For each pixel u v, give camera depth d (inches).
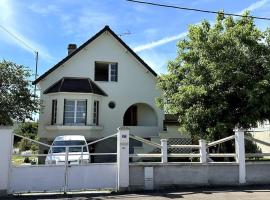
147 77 1038.4
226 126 603.2
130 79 1026.1
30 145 1330.0
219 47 622.5
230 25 651.5
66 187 489.4
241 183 545.6
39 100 895.1
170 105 712.4
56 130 924.6
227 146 647.8
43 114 949.8
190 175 532.1
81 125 928.3
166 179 523.8
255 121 613.6
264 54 619.8
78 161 549.3
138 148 872.3
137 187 509.7
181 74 714.2
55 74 974.4
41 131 944.3
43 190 483.8
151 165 518.3
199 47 649.0
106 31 1010.7
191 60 661.3
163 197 453.1
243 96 614.5
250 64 623.2
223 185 540.1
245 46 625.9
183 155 540.7
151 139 918.4
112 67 1024.2
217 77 616.1
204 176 536.7
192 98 631.2
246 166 552.4
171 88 726.5
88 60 998.4
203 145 545.6
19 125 944.9
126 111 1066.7
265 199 434.0
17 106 834.8
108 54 1016.2
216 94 620.4
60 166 492.4
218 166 543.8
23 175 481.1
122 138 510.9
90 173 499.5
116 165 508.7
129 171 510.6
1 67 837.8
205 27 661.9
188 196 458.0
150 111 1065.5
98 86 999.6
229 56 617.0
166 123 1023.0
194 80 654.5
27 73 866.1
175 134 932.6
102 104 995.9
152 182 514.6
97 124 970.1
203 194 471.5
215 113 612.7
